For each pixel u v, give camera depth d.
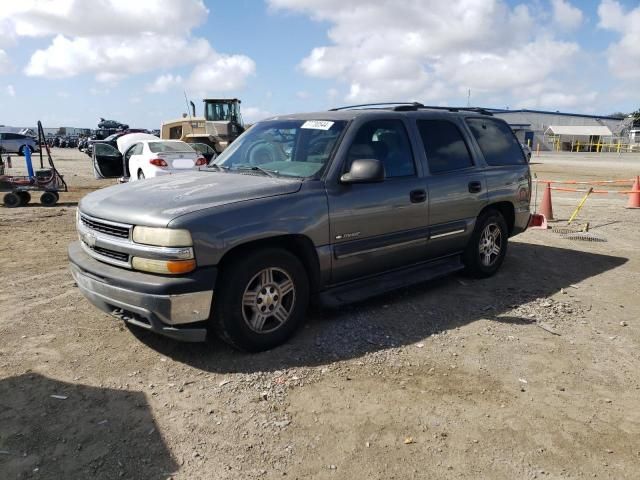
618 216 11.03
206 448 2.99
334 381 3.73
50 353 4.16
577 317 5.05
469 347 4.32
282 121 5.40
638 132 65.25
